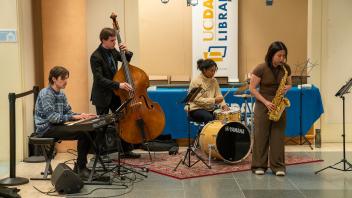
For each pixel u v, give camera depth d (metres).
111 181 4.56
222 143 5.25
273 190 4.29
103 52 5.34
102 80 5.16
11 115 4.55
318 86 6.85
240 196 4.11
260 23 8.20
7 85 5.59
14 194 4.04
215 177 4.79
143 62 8.24
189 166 5.19
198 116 5.71
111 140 5.55
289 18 8.19
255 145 4.95
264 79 4.80
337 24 6.81
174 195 4.15
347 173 4.92
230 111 5.51
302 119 6.61
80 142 4.62
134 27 6.35
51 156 4.87
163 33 8.22
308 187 4.38
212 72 5.80
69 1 6.03
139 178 4.75
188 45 8.23
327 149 6.36
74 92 6.12
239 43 8.21
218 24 8.00
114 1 6.31
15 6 5.53
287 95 6.55
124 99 5.15
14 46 5.57
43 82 6.32
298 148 6.45
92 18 6.31
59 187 4.18
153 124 5.22
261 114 4.87
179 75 8.23
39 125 4.56
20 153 5.61
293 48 8.22
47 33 6.03
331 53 6.83
